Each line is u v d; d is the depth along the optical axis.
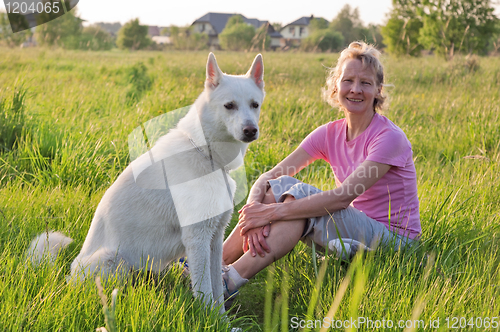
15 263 2.33
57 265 2.38
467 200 3.20
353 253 2.51
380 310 2.04
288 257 2.81
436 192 3.53
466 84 9.73
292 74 12.59
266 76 11.41
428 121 6.46
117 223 2.46
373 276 2.34
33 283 2.17
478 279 2.29
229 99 2.43
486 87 9.04
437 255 2.67
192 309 2.09
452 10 19.56
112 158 4.46
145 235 2.47
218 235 2.51
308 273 2.63
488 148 4.99
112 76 11.02
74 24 22.12
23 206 3.17
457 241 2.82
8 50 15.43
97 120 5.56
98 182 3.94
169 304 2.10
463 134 5.40
